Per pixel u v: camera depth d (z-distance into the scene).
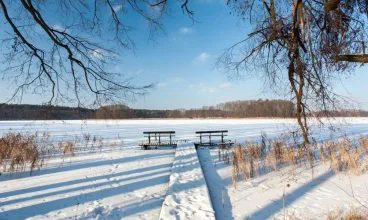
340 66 4.28
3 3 3.81
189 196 5.54
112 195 6.05
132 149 13.77
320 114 4.99
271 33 4.68
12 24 4.01
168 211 4.73
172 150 13.31
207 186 6.43
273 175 7.63
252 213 5.03
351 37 4.02
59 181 7.25
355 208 5.07
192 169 8.09
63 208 5.27
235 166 7.94
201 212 4.69
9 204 5.50
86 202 5.60
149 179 7.38
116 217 4.83
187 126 37.97
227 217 4.86
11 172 8.15
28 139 10.81
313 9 4.20
